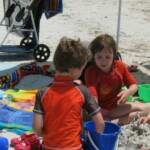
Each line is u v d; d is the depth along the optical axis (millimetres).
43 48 8773
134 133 5223
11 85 6875
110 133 4648
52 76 7406
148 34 11797
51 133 4133
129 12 14844
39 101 4152
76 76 4191
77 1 16484
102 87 5414
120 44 10492
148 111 5676
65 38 4293
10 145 4910
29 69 7473
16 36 10680
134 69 8164
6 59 8828
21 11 8953
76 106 4090
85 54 4148
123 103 5590
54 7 8773
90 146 4535
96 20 13320
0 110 5680
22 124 5484
